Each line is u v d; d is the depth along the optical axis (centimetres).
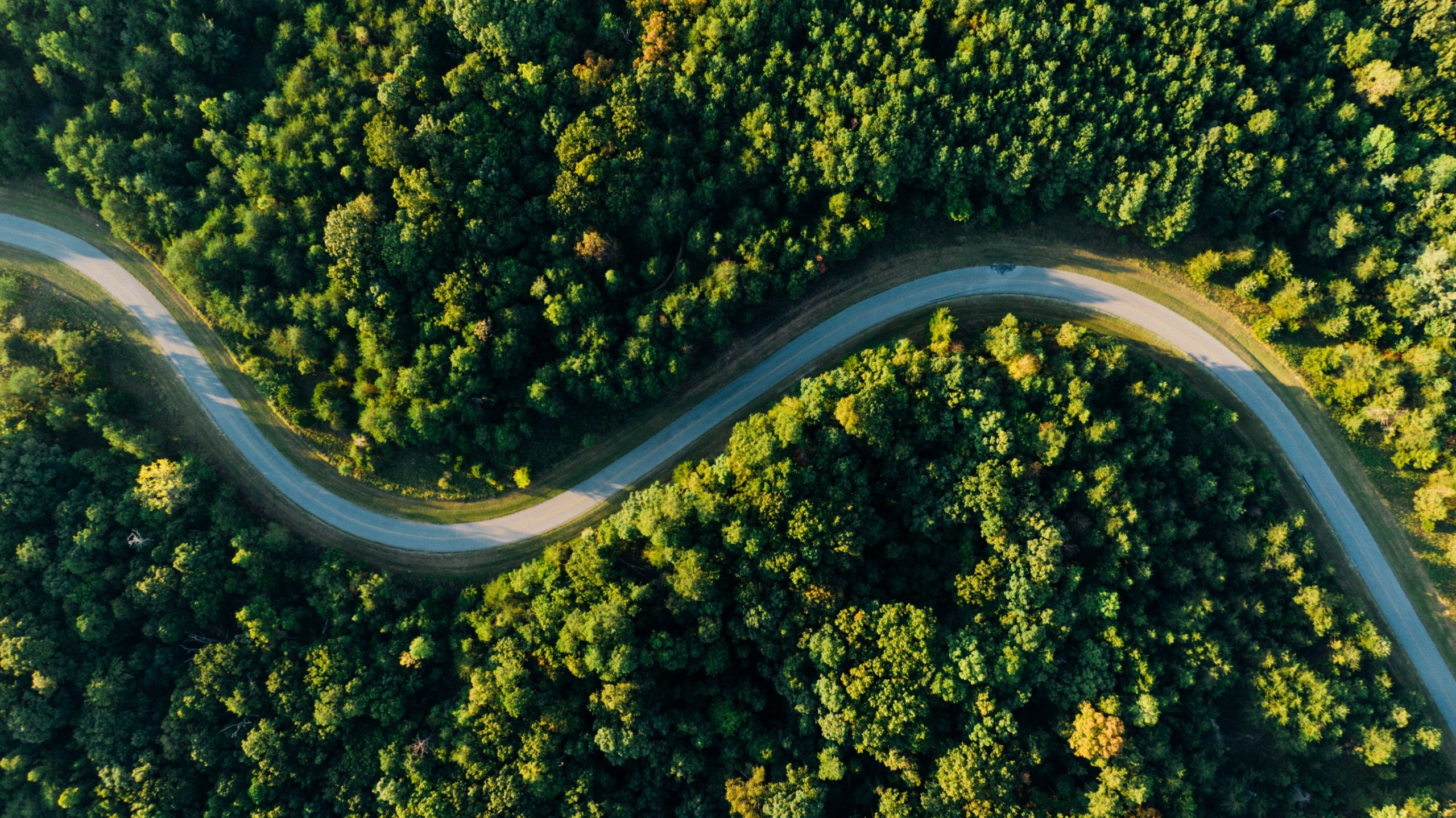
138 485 7969
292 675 7800
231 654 7738
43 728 7500
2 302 8094
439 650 8088
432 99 7800
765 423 7819
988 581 7550
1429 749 7462
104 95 8100
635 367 7988
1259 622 7844
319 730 7706
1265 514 7919
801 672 7756
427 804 7369
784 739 7794
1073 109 7644
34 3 7788
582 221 7888
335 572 8138
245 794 7656
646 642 7831
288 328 7912
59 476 7888
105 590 7812
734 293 7956
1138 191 7606
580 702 7812
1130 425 7812
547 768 7462
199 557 7838
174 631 7881
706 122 8019
